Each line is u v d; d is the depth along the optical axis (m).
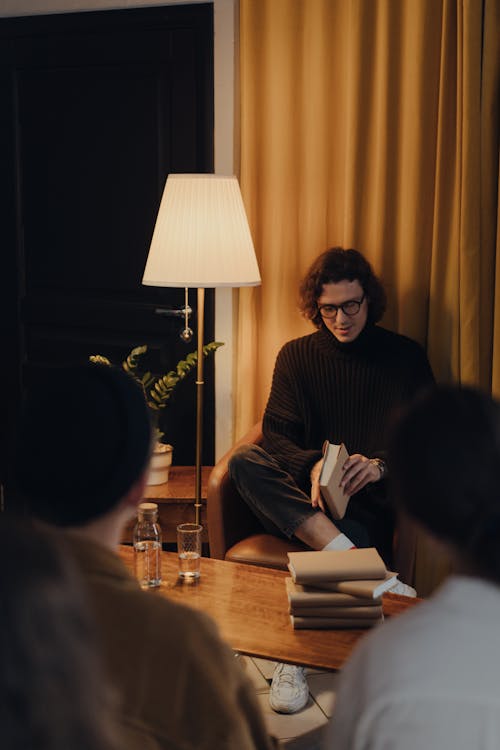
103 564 0.92
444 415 0.81
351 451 2.98
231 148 3.43
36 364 3.96
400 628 0.81
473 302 3.01
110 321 3.78
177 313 3.60
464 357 3.05
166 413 3.74
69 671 0.55
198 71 3.51
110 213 3.73
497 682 0.75
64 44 3.69
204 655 0.91
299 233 3.33
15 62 3.78
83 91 3.70
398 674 0.77
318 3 3.17
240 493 2.83
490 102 2.93
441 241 3.08
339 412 3.01
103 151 3.70
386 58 3.07
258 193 3.35
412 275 3.14
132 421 1.01
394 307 3.23
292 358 3.08
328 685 2.64
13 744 0.53
